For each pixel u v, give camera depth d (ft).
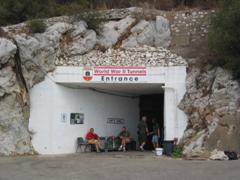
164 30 75.46
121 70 68.23
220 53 65.51
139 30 75.41
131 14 77.15
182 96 66.90
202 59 68.80
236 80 63.72
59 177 38.78
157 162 51.62
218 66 66.39
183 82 67.21
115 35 75.00
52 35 68.69
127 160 54.80
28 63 65.36
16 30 69.26
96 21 75.00
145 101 88.74
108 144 75.72
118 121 81.66
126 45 74.08
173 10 81.20
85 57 71.05
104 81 68.18
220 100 62.54
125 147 77.46
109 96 79.51
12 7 84.28
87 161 53.36
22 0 84.74
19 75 65.82
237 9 63.77
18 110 64.28
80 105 72.49
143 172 41.75
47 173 41.63
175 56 70.64
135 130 87.20
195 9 78.23
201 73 67.26
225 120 60.18
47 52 67.56
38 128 66.59
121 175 39.75
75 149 70.79
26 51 64.80
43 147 66.39
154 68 68.08
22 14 84.38
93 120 75.15
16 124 63.57
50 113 67.31
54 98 67.82
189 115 65.72
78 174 40.78
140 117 88.79
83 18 73.97
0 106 62.64
